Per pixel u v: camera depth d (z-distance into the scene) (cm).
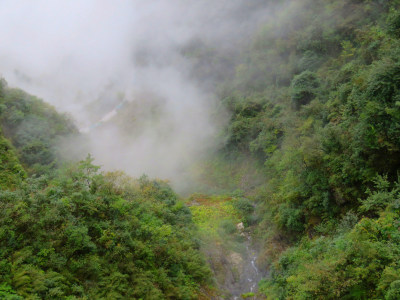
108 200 1291
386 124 1133
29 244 927
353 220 1198
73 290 872
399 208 986
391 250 838
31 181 1243
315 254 1195
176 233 1532
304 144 1577
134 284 1048
